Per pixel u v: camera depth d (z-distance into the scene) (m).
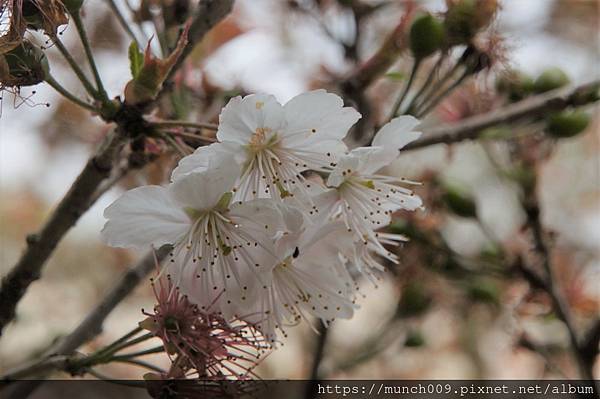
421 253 0.47
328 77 0.47
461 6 0.40
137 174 0.41
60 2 0.35
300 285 0.36
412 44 0.39
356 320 0.57
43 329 0.56
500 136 0.43
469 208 0.46
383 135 0.36
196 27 0.37
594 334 0.43
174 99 0.39
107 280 0.61
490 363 0.57
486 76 0.42
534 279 0.45
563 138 0.44
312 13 0.47
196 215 0.35
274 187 0.35
